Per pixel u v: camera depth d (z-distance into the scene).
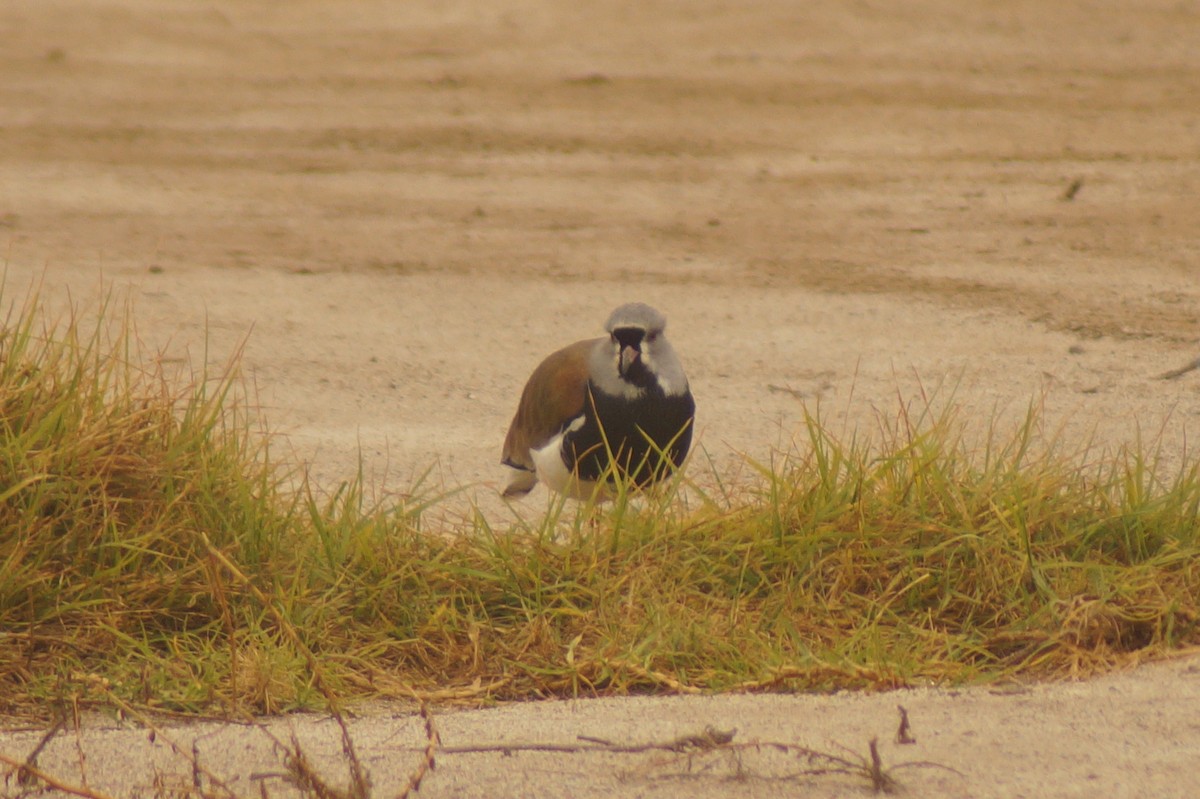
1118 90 31.69
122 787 6.75
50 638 8.23
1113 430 12.77
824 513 9.25
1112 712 7.31
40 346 10.66
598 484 9.60
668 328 16.70
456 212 23.48
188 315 17.00
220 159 27.78
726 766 6.69
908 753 6.79
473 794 6.52
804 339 16.20
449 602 8.82
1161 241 20.55
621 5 42.31
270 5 45.81
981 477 9.66
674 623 8.53
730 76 34.28
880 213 22.88
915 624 8.69
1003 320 16.80
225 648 8.31
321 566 8.93
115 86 35.50
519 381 14.88
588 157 27.56
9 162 27.22
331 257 20.44
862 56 35.91
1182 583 8.75
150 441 9.20
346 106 32.84
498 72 36.03
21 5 44.91
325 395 14.23
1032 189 24.11
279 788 6.68
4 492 8.63
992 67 34.28
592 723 7.45
